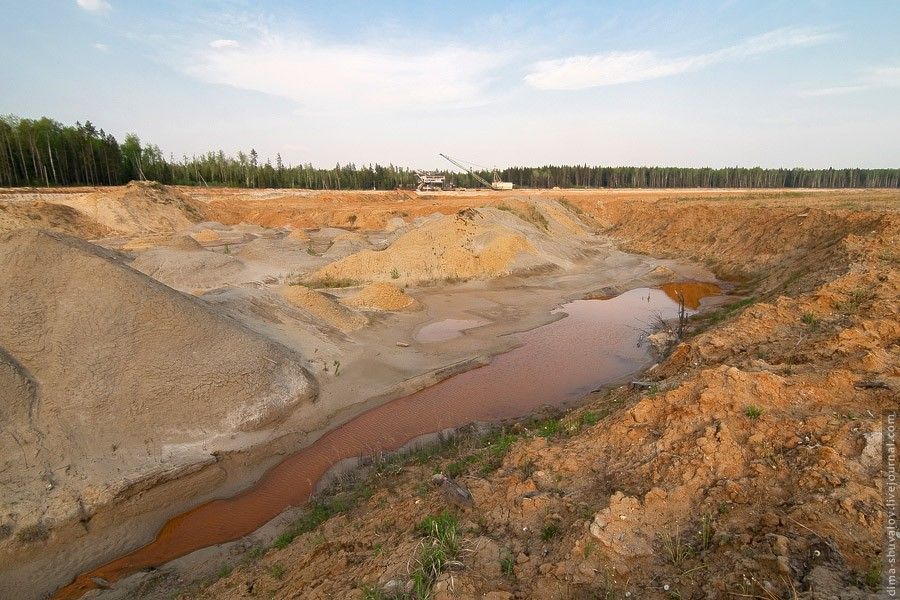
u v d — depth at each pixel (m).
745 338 12.62
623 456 7.20
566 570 5.11
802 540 4.80
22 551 8.71
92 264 13.37
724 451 6.38
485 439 11.33
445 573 5.23
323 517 8.94
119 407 11.33
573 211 60.50
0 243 13.32
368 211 62.56
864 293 13.40
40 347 11.59
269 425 12.91
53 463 9.92
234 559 8.70
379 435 13.06
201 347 13.28
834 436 6.24
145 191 52.53
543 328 21.64
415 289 28.91
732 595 4.39
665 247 42.66
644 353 18.20
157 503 10.34
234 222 61.16
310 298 19.80
